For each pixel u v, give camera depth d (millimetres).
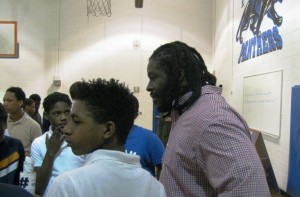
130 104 844
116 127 811
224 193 889
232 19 5957
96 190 722
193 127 974
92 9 7180
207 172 948
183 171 1002
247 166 871
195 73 1053
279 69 4082
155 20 7242
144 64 7219
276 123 4117
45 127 4320
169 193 1021
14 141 1738
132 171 805
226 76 6273
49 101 1815
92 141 804
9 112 3070
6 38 5965
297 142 3516
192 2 7285
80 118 795
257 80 4746
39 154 1846
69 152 1681
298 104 3520
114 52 7203
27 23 7090
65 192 700
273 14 4273
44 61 7129
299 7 3609
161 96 1077
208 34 7289
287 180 3744
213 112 959
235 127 923
